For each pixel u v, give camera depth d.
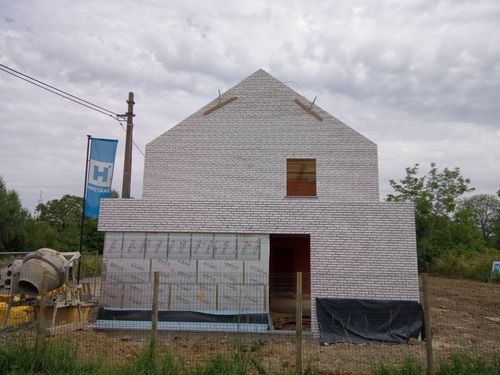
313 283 12.80
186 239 13.42
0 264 13.81
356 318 11.55
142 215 13.52
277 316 14.84
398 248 12.84
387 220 12.98
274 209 13.31
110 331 12.46
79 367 7.06
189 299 13.09
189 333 12.41
